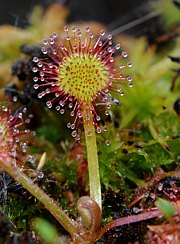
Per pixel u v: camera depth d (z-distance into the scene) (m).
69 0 0.16
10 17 0.16
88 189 0.09
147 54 0.13
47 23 0.14
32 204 0.08
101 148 0.09
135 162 0.09
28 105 0.10
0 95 0.11
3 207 0.08
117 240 0.08
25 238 0.07
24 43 0.13
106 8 0.17
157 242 0.07
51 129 0.11
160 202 0.07
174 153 0.09
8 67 0.12
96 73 0.08
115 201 0.09
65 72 0.08
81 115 0.08
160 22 0.14
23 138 0.10
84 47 0.08
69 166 0.09
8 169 0.08
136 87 0.11
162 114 0.11
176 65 0.12
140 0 0.17
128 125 0.11
